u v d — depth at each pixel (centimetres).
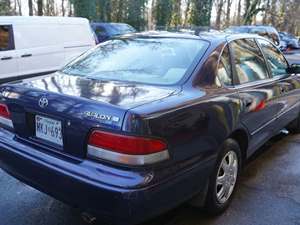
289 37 2305
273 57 452
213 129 291
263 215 334
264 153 485
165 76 305
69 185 251
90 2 2503
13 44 768
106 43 383
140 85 292
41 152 273
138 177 232
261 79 398
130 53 345
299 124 555
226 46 346
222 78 327
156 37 362
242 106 335
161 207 249
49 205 339
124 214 234
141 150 233
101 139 239
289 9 4875
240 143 361
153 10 3359
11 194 356
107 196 234
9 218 317
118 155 235
